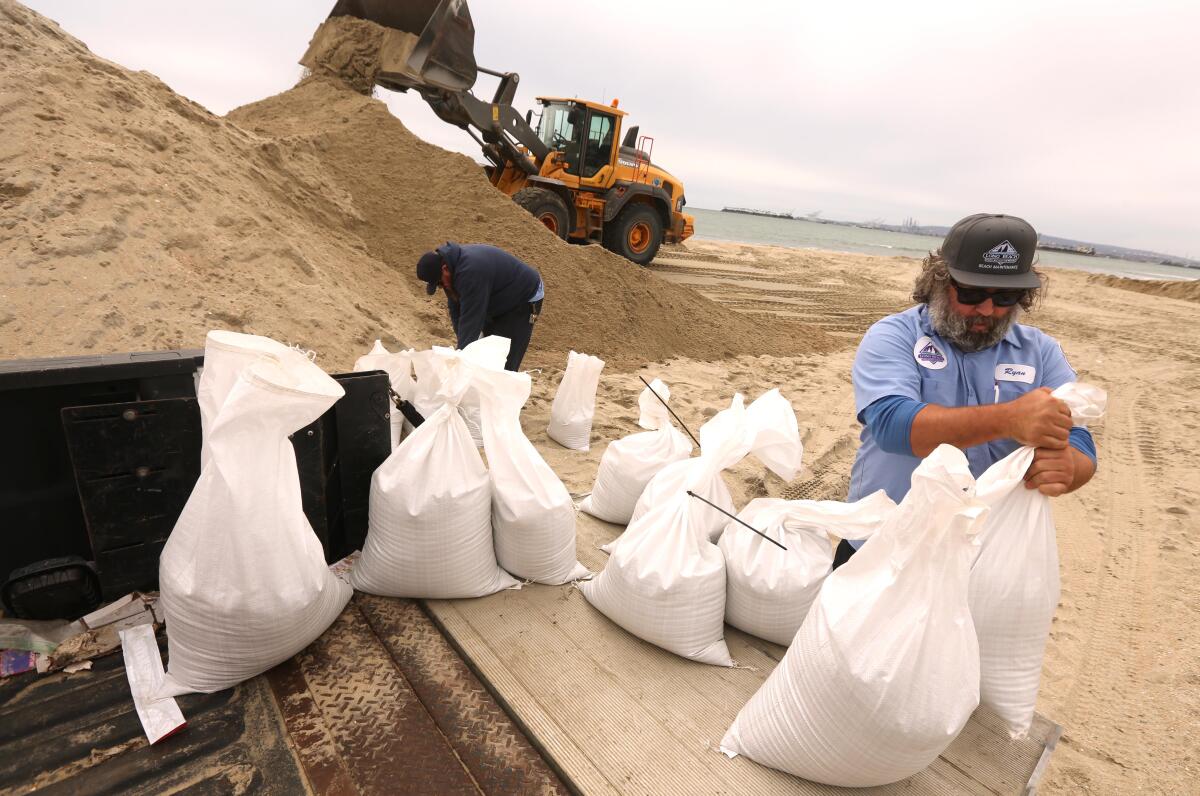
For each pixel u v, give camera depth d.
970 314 1.91
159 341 3.99
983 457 2.00
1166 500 5.19
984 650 1.85
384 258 7.38
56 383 2.14
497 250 4.66
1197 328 13.55
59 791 1.57
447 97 9.91
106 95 5.55
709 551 2.35
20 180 4.39
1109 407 7.72
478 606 2.40
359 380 2.57
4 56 5.18
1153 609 3.68
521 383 2.55
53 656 1.97
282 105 8.95
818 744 1.64
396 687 1.98
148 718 1.76
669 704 2.01
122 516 2.18
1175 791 2.48
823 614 1.68
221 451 1.79
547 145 12.37
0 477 2.17
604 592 2.35
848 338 10.95
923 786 1.76
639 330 8.23
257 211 5.87
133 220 4.69
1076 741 2.70
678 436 3.45
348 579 2.47
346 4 9.47
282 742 1.76
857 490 2.27
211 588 1.80
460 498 2.31
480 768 1.73
